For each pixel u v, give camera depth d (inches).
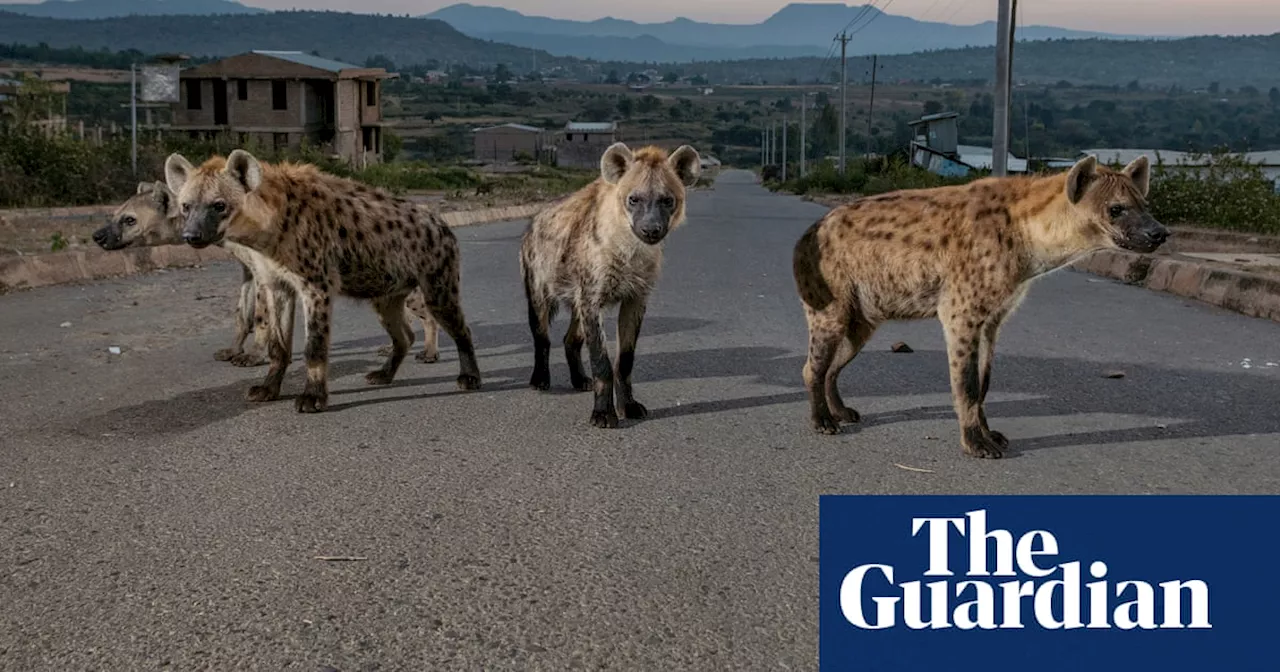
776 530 126.6
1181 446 156.7
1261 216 486.9
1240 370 201.3
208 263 340.8
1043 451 154.9
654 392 186.7
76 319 240.5
